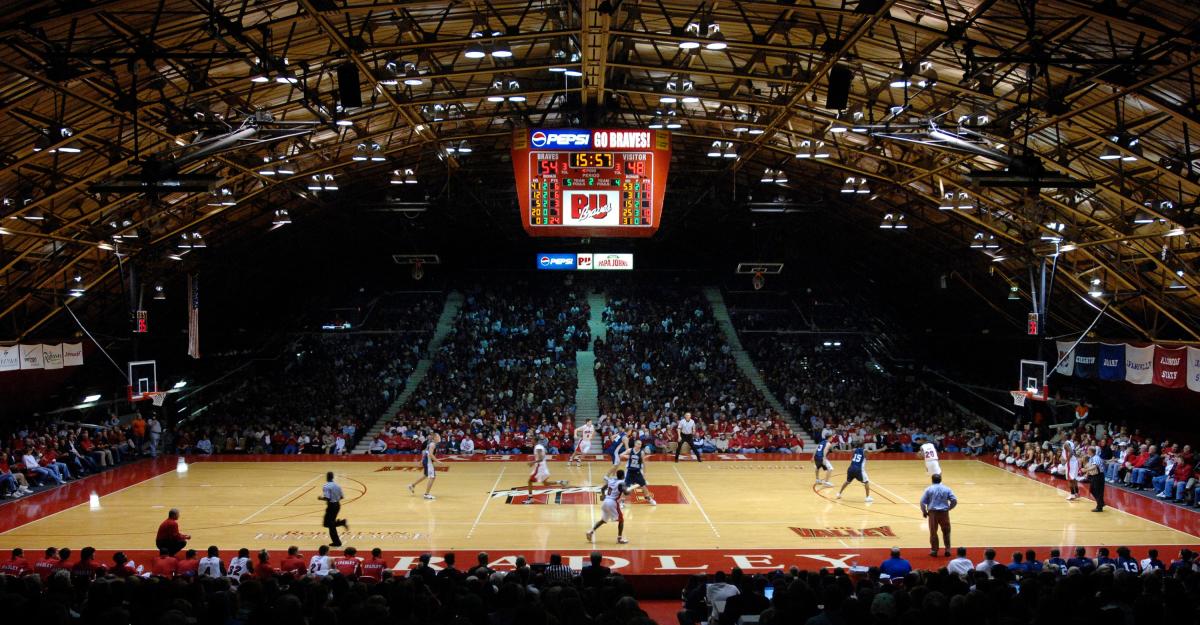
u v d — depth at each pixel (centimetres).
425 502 2547
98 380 3791
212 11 1777
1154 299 2978
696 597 1234
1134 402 3397
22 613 789
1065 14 1838
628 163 2572
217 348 4619
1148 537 2103
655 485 2867
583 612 809
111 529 2197
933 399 4484
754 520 2272
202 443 3731
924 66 2177
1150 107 2086
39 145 2166
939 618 819
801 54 2414
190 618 898
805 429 4162
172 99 2306
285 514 2377
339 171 3547
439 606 926
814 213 4450
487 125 3406
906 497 2641
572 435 3791
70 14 1623
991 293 4012
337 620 796
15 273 2867
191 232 3453
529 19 2383
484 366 4609
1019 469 3322
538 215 2588
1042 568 1442
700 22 2056
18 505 2525
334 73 2448
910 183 3231
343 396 4294
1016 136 2398
